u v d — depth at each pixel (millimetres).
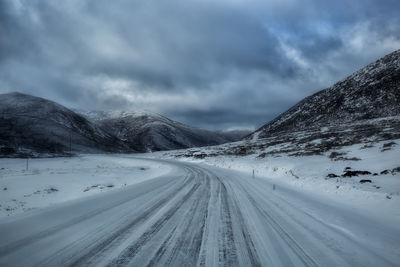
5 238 4973
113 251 4305
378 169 15555
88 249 4387
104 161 51125
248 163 27766
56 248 4430
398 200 8125
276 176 18734
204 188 12484
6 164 40312
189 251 4340
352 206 8734
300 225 5988
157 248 4461
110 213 7070
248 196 10062
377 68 77688
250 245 4641
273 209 7684
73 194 14758
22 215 6918
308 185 13180
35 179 20531
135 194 10602
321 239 5031
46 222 6137
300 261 3980
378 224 6477
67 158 58656
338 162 19531
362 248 4637
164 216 6730
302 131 58750
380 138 28594
